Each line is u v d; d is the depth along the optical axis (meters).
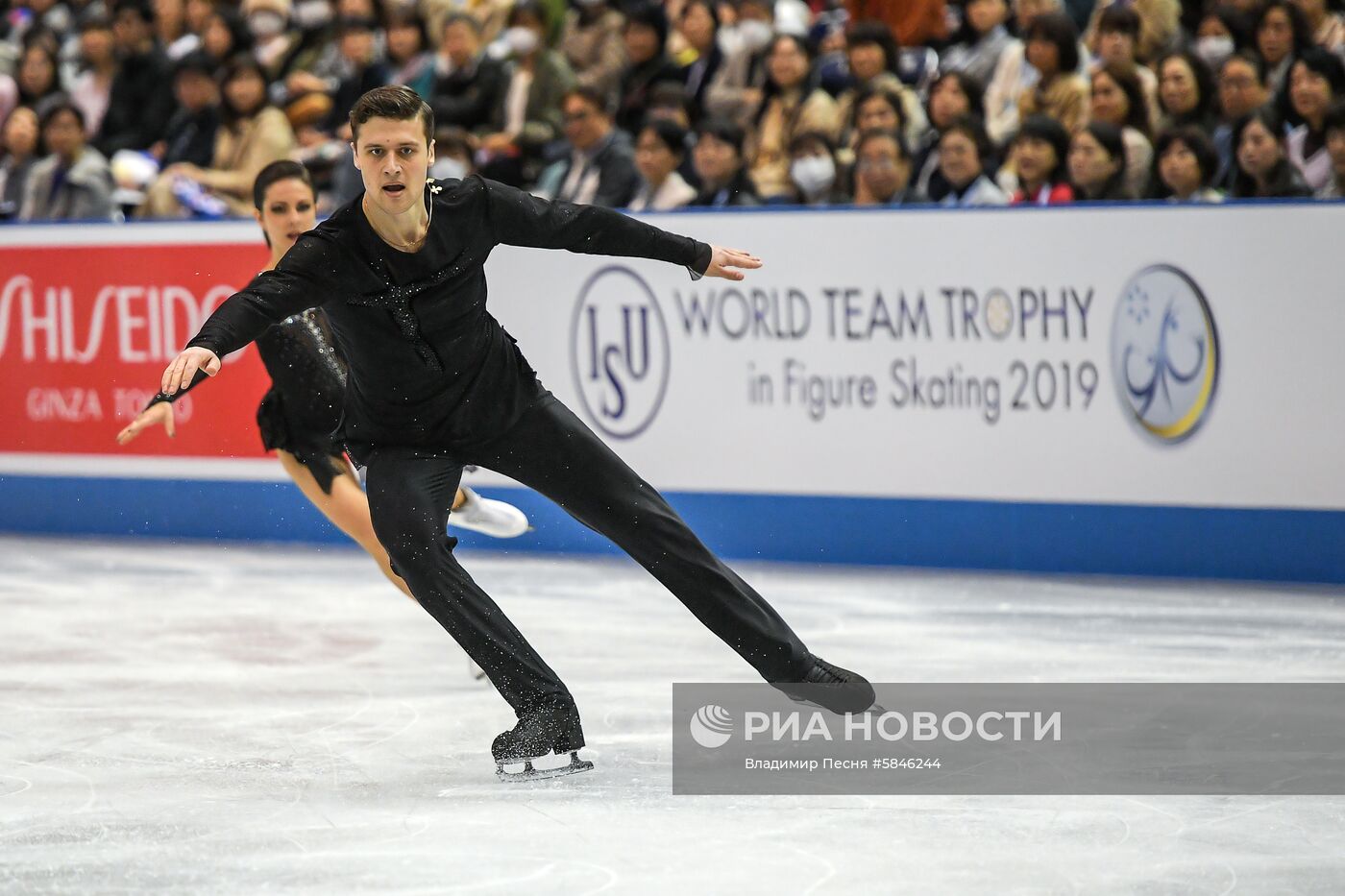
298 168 16.67
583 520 14.26
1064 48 26.14
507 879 11.52
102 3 38.91
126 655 19.39
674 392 24.59
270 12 34.41
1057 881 11.30
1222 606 20.53
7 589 23.55
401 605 22.11
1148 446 22.25
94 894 11.37
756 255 24.00
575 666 18.30
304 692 17.44
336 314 13.36
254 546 26.73
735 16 29.58
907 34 29.28
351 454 14.33
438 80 31.42
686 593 14.14
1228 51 26.05
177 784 14.13
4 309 28.22
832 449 23.89
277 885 11.47
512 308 25.36
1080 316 22.38
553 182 28.23
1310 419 21.42
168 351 27.14
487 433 13.90
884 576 23.05
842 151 27.25
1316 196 22.50
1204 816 12.73
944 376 23.19
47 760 15.00
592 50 31.80
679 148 26.84
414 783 14.02
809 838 12.30
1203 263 21.72
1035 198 24.56
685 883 11.36
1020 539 23.08
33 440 28.31
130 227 27.16
